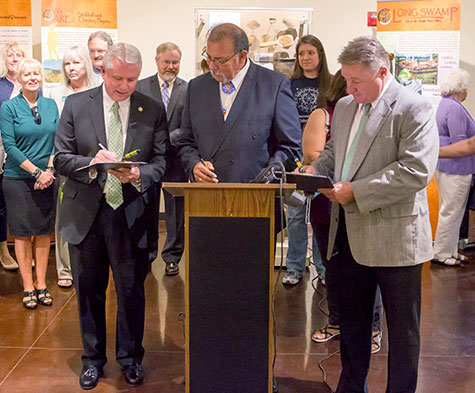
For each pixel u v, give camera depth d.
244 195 2.32
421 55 5.86
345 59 2.29
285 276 4.69
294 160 2.80
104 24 5.72
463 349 3.44
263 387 2.41
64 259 4.60
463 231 5.74
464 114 5.10
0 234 5.01
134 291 2.95
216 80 2.80
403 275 2.37
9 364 3.24
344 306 2.59
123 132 2.87
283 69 5.68
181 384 3.02
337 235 2.57
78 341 3.56
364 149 2.37
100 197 2.83
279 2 6.99
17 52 5.01
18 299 4.34
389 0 5.83
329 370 3.17
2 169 4.75
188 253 2.36
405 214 2.36
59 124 2.90
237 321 2.38
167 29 7.04
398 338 2.40
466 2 6.90
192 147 2.92
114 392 2.93
